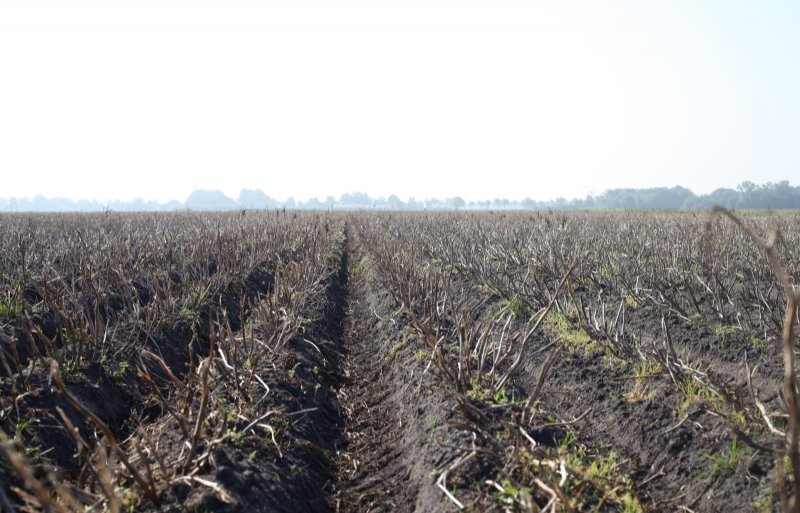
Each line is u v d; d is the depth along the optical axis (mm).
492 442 5457
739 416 5699
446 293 9516
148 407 7422
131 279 11484
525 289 10758
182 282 11461
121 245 14203
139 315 9125
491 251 15758
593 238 17469
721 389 6219
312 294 12078
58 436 6129
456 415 6023
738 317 8359
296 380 7750
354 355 10859
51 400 6461
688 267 12039
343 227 36656
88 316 7871
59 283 10703
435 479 5332
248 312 11578
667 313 9547
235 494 4816
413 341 9094
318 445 6773
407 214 45969
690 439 5824
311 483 5910
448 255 15031
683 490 5352
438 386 7008
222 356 7090
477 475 5105
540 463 5055
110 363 7664
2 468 5148
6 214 43625
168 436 5773
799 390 5836
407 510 5523
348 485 6305
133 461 5246
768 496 4641
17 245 13734
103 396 7074
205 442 5445
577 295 11453
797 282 10734
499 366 7445
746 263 11695
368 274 17281
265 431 6148
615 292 11031
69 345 7637
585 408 7168
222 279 12156
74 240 15242
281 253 18156
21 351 7848
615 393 7180
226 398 6586
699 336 8602
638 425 6398
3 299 8969
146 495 4555
